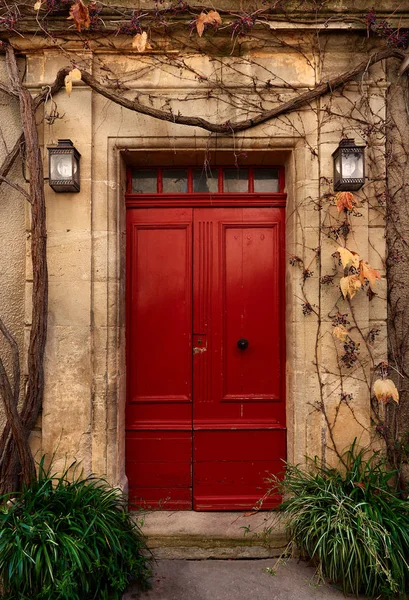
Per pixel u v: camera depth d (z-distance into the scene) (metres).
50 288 2.99
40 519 2.36
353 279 2.73
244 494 3.29
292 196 3.14
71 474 2.96
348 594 2.45
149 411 3.31
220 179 3.38
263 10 2.90
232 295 3.34
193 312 3.33
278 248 3.33
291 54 3.08
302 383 3.07
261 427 3.28
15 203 3.08
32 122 2.82
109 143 3.07
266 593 2.48
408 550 2.41
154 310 3.33
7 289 3.06
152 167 3.39
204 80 3.02
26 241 3.05
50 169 2.83
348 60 3.06
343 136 3.03
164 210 3.34
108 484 2.82
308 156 3.05
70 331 2.99
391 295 3.10
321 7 2.91
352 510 2.52
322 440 3.02
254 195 3.33
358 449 3.01
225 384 3.32
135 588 2.52
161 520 3.11
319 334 3.04
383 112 3.06
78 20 2.79
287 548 2.66
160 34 3.01
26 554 2.16
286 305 3.30
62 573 2.16
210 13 2.79
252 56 3.06
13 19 2.90
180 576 2.63
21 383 3.06
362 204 3.02
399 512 2.56
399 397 3.10
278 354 3.31
